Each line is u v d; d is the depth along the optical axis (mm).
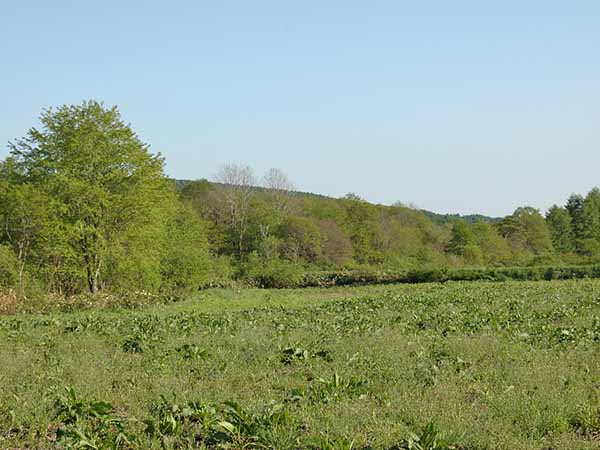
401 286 46625
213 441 7383
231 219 67875
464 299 26703
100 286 34594
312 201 78875
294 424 7582
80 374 10867
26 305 28375
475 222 76375
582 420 7695
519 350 12148
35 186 33438
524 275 48094
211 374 10945
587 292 28984
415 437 6859
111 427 7824
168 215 39375
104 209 33469
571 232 85188
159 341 14734
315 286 53906
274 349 12977
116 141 34031
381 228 72438
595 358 11211
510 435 7141
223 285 49219
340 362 11438
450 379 9812
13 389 9930
